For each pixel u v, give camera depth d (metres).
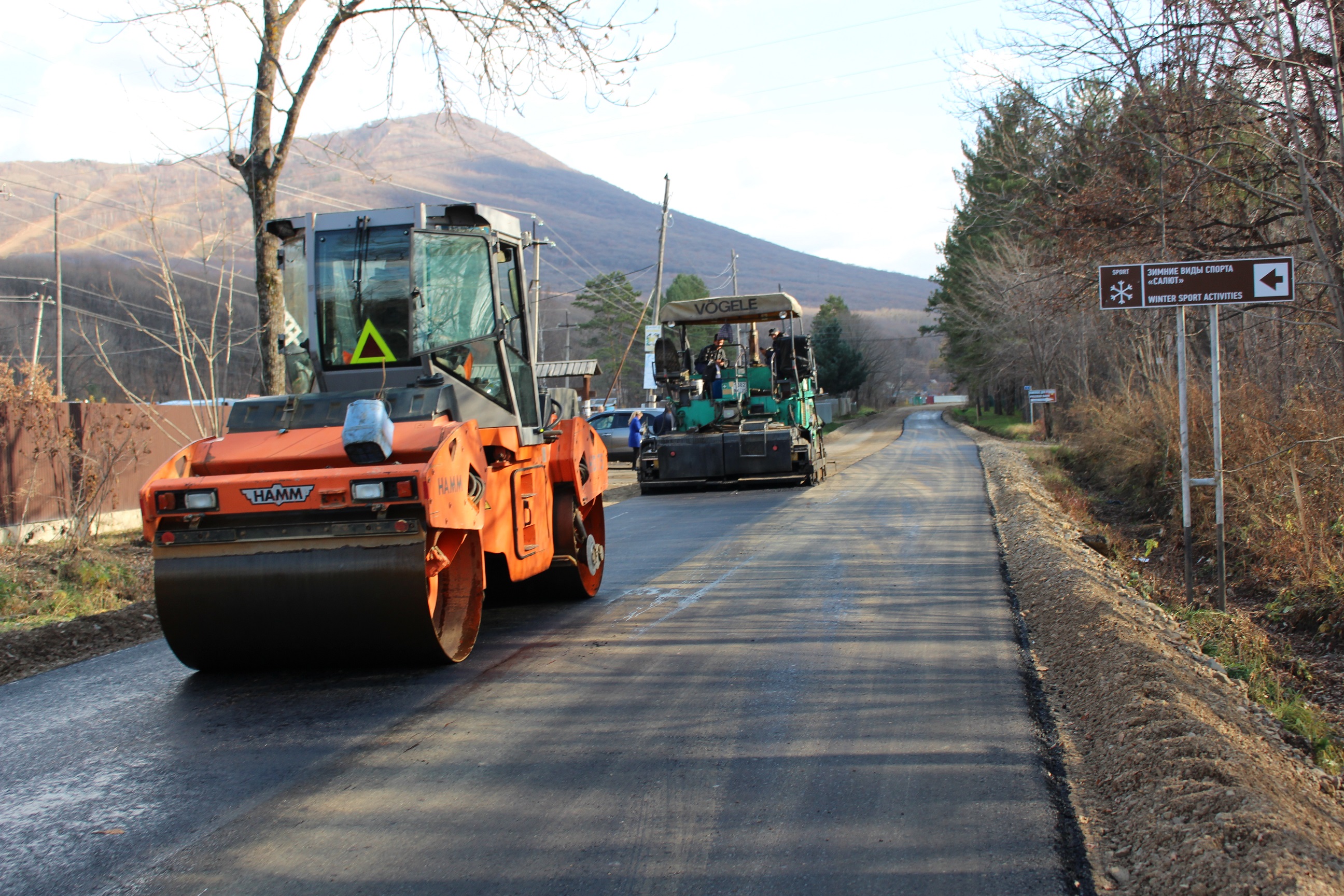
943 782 4.43
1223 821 3.65
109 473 13.77
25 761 5.11
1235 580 11.19
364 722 5.53
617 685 6.16
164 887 3.61
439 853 3.82
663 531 14.16
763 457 19.88
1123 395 22.48
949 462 28.23
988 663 6.50
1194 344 18.41
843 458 32.97
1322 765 5.03
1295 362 13.73
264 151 13.24
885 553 11.34
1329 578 9.36
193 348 17.23
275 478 5.96
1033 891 3.41
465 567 6.88
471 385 7.19
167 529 6.12
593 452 9.42
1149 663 5.80
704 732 5.20
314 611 6.04
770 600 8.80
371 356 6.95
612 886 3.51
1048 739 5.00
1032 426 47.38
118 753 5.18
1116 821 4.00
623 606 8.80
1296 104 10.30
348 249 7.03
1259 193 10.83
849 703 5.66
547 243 8.48
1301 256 12.56
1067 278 15.91
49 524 14.12
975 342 57.34
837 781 4.46
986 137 16.22
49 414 13.77
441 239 7.16
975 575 9.84
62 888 3.63
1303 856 3.37
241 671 6.81
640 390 79.88
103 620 8.71
